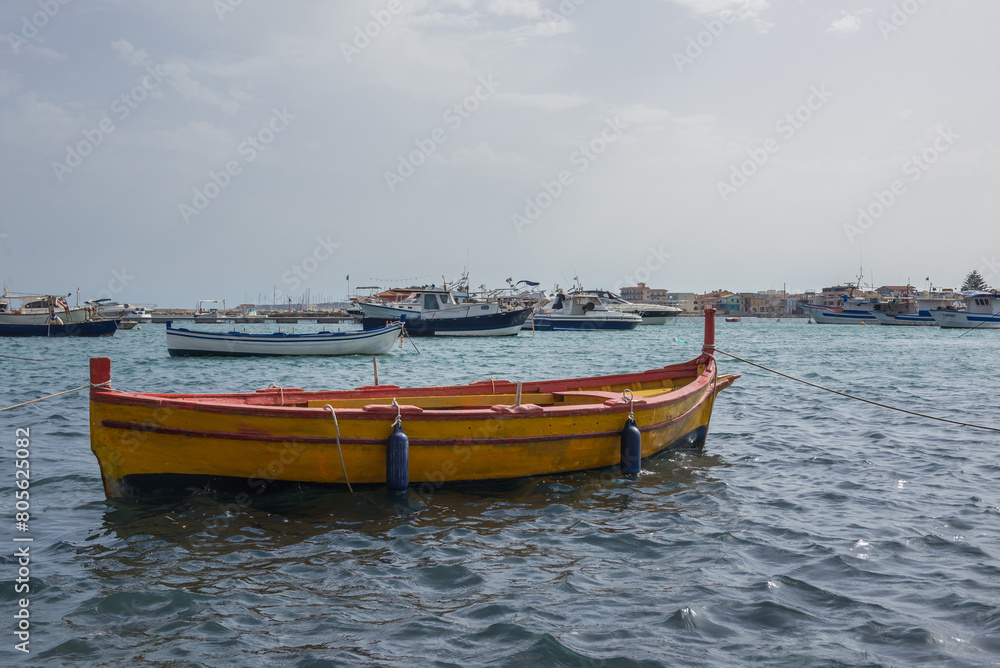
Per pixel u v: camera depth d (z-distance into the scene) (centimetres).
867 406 1983
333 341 4116
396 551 828
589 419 1160
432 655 579
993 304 8125
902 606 669
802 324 13100
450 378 3027
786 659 571
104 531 884
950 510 984
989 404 2062
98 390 929
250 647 593
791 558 799
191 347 3997
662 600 685
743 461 1305
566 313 8162
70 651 584
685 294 19150
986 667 558
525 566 781
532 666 561
